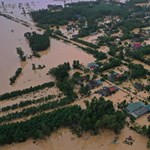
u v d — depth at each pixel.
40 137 161.12
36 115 181.88
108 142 160.12
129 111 181.38
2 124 175.50
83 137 164.38
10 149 159.38
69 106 185.62
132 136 163.38
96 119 168.25
